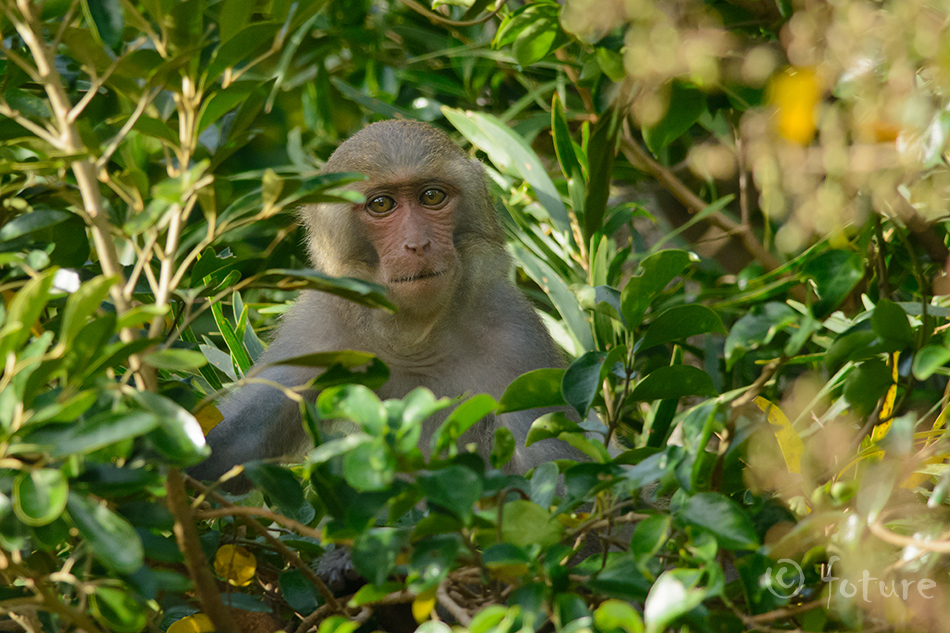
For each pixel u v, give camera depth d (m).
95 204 4.73
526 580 4.70
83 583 4.60
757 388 5.49
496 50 10.91
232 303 10.77
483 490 4.54
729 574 6.76
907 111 6.38
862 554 4.81
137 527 4.82
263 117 11.98
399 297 8.69
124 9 5.38
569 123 12.44
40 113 6.08
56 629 5.20
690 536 4.72
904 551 5.04
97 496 4.66
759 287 9.19
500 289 9.76
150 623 5.56
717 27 8.06
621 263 10.42
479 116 10.73
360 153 8.92
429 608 4.62
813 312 5.49
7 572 4.58
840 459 6.21
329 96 11.95
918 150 6.41
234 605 5.89
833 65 6.89
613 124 8.82
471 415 4.54
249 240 10.77
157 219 4.93
